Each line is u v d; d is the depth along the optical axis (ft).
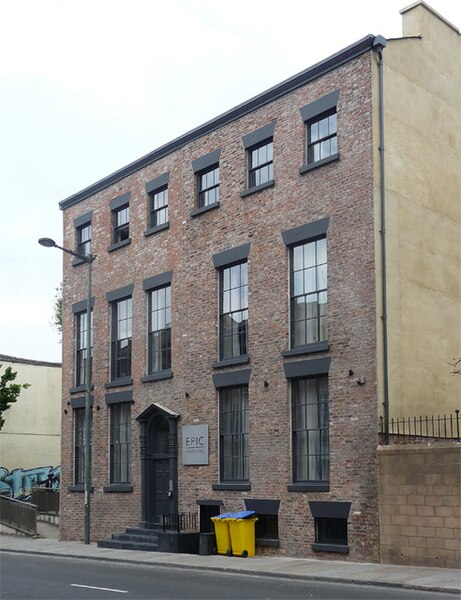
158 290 85.30
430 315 67.31
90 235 96.17
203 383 76.95
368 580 50.65
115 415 88.84
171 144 84.23
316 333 67.56
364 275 63.62
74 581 53.47
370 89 65.31
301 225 69.26
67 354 96.94
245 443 72.79
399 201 66.03
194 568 61.57
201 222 79.87
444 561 55.93
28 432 133.80
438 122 71.41
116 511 85.56
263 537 68.90
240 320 74.95
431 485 57.21
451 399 68.18
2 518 102.58
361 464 61.67
